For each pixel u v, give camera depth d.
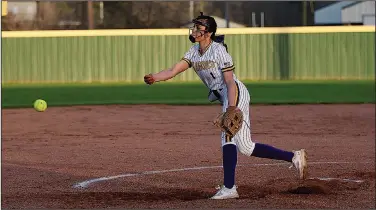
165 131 37.81
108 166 26.58
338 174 24.70
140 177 24.16
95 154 29.72
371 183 22.86
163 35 84.88
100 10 90.12
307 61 86.56
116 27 90.69
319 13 95.81
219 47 19.84
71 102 56.84
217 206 18.80
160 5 90.50
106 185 22.66
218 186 22.34
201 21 19.70
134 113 47.25
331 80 85.44
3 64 85.25
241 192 21.12
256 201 19.56
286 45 86.12
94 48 85.50
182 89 71.50
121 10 90.44
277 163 26.94
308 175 24.58
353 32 86.38
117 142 33.59
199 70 20.17
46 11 89.62
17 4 88.56
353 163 27.14
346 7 96.12
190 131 37.78
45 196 20.61
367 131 37.59
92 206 18.98
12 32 85.06
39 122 42.19
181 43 84.88
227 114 19.44
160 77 20.12
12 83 85.00
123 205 19.09
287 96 62.12
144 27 90.62
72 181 23.34
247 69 86.19
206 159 28.22
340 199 20.05
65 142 33.62
